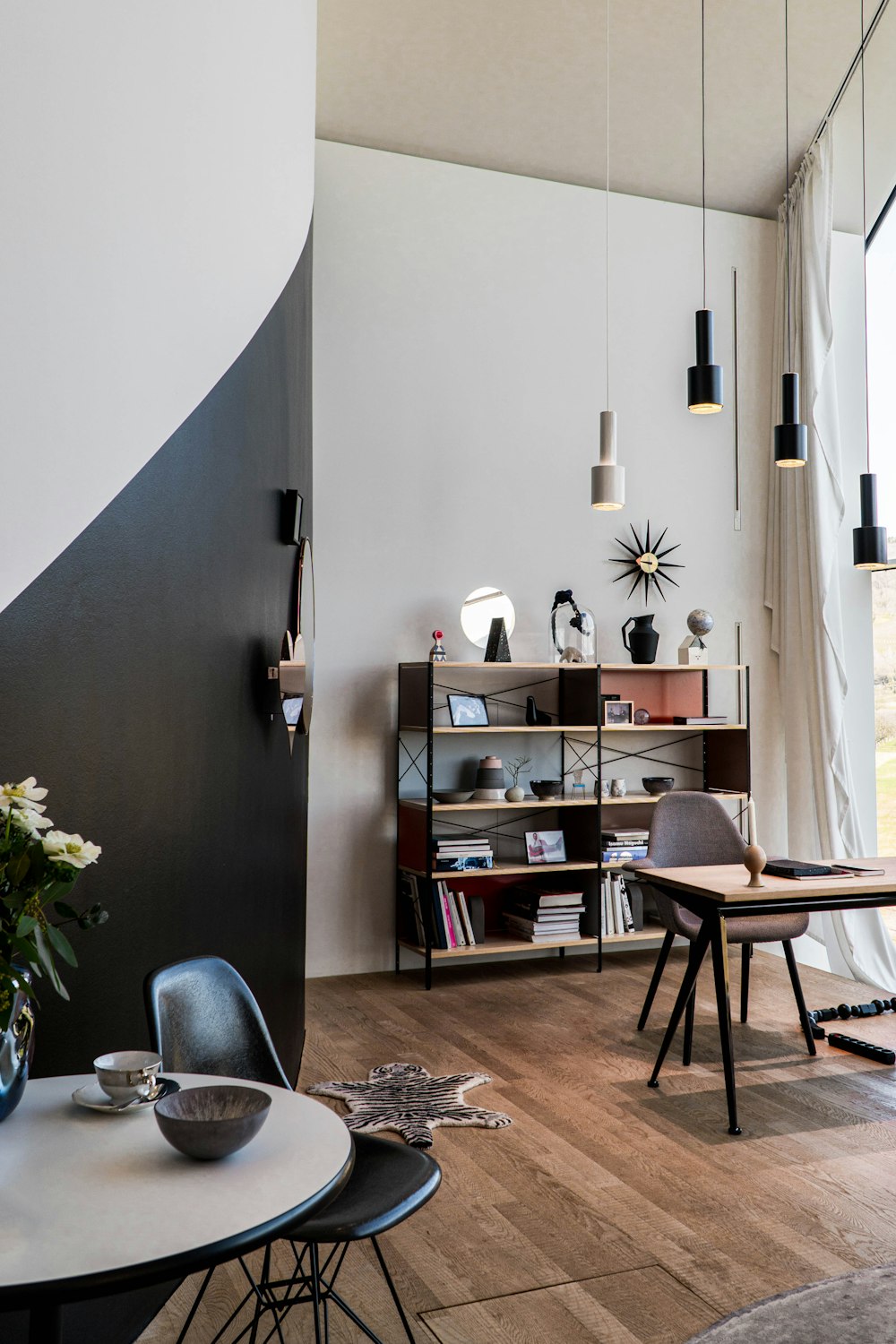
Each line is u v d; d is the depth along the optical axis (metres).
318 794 5.39
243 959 2.91
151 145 2.18
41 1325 1.12
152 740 2.26
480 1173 2.98
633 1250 2.54
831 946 5.61
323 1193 1.26
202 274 2.49
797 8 5.10
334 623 5.43
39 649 1.81
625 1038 4.26
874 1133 3.27
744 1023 4.49
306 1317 2.24
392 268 5.61
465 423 5.72
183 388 2.38
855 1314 2.24
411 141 5.58
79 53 1.87
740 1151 3.13
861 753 6.12
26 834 1.39
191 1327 2.20
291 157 3.47
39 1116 1.49
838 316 6.20
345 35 4.98
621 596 6.04
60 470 1.84
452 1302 2.31
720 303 6.32
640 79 5.40
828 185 5.81
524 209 5.89
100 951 2.04
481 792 5.42
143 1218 1.18
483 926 5.37
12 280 1.67
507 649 5.54
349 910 5.43
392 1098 3.54
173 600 2.36
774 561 6.28
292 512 3.51
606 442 4.21
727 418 6.32
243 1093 1.48
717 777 6.11
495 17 4.99
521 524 5.82
